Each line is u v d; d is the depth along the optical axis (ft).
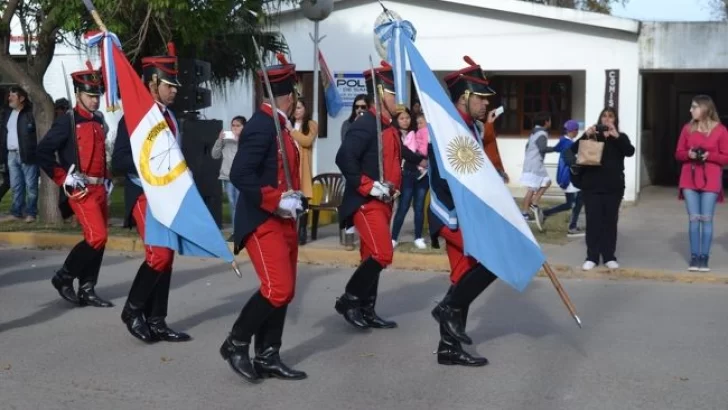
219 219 42.93
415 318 30.27
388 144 27.43
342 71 68.03
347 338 27.43
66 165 29.91
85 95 29.81
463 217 22.81
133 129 25.30
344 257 40.96
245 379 22.77
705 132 37.19
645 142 78.13
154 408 21.02
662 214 58.08
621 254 42.19
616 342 27.04
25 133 49.34
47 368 24.12
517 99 74.54
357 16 67.77
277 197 21.61
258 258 22.16
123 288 34.81
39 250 44.19
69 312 30.55
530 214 50.83
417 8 67.56
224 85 61.52
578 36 65.31
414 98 69.87
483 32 66.85
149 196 25.05
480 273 23.54
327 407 21.06
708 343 26.99
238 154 21.65
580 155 37.24
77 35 47.88
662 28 63.93
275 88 22.17
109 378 23.26
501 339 27.35
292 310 31.35
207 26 45.57
